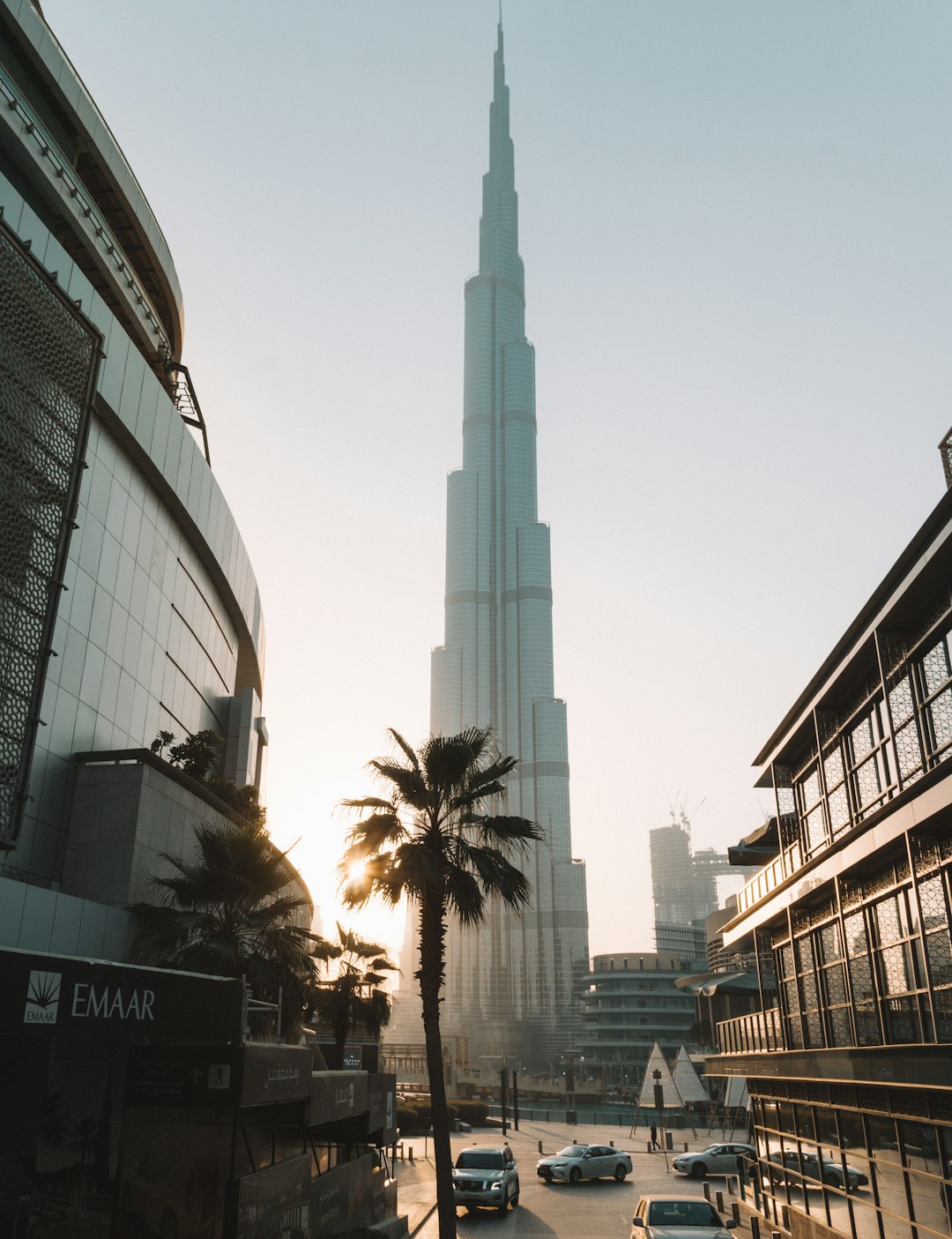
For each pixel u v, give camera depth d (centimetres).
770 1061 2323
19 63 2728
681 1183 3575
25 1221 1152
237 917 1872
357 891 2031
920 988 1483
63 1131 1304
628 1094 12438
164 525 3294
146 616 3108
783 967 2423
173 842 2497
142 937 1853
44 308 1661
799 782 2377
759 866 3002
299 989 1884
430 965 1955
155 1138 1270
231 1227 1320
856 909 1788
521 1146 5275
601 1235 2378
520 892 2014
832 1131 1920
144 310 3400
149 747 3119
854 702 1944
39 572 1580
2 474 1516
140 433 2919
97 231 2970
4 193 2252
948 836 1398
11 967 952
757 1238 2236
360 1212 2022
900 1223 1545
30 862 2177
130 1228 1230
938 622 1491
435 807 2058
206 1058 1276
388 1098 2323
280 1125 1585
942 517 1374
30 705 1530
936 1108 1402
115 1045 1420
